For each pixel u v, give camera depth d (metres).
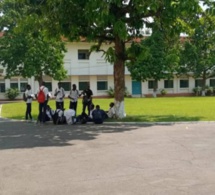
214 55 47.00
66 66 47.69
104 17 14.37
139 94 51.66
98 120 15.78
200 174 7.03
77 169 7.53
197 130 13.29
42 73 38.03
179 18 17.14
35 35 17.48
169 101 34.25
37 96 16.23
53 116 15.85
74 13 15.27
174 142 10.66
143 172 7.23
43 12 15.82
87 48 48.56
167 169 7.45
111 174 7.11
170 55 20.73
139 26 16.59
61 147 10.05
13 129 14.21
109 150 9.52
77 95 18.52
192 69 48.84
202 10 16.47
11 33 35.09
